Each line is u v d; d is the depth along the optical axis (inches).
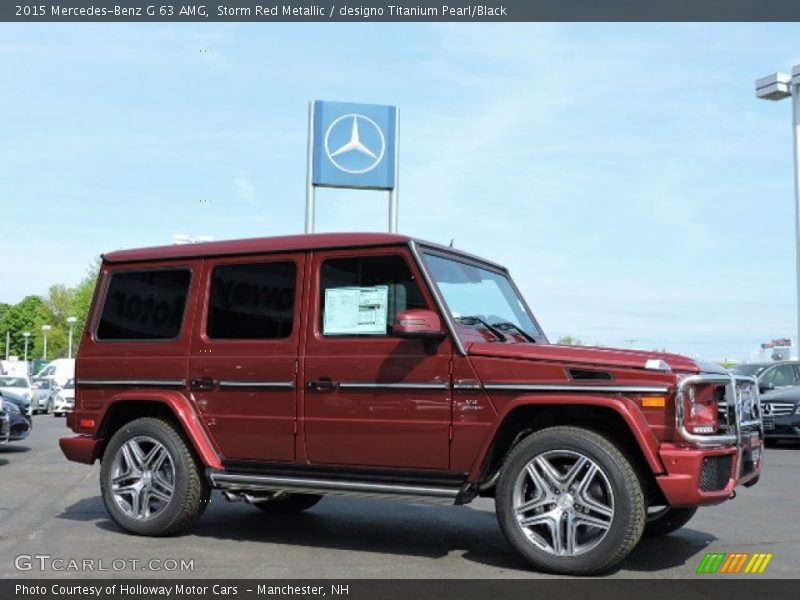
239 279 252.8
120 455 259.8
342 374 231.1
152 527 251.1
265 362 241.6
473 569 213.0
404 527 273.1
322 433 233.0
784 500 336.2
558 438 206.8
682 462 195.5
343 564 218.7
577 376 207.9
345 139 780.6
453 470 219.1
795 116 947.3
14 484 386.6
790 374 672.4
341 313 235.5
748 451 224.5
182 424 247.6
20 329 4392.2
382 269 232.7
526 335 259.9
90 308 276.1
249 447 243.3
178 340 257.1
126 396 258.8
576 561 202.7
